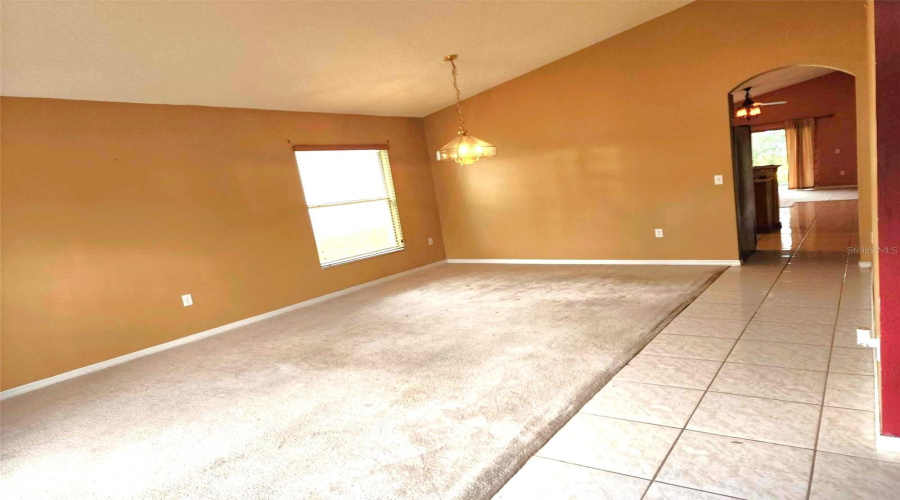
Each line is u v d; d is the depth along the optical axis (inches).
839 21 155.5
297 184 216.1
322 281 224.4
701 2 178.1
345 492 75.0
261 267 202.8
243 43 140.9
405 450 84.9
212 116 188.4
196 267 183.5
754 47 170.4
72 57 128.4
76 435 109.7
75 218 156.3
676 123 191.8
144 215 170.9
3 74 129.4
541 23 171.9
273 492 77.8
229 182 193.3
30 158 147.9
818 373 92.7
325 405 108.5
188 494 80.4
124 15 113.7
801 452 70.1
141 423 111.8
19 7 102.2
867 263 161.9
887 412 66.8
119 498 82.0
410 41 164.6
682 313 139.0
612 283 185.5
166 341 175.8
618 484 68.6
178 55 140.3
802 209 319.9
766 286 155.3
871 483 62.0
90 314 159.2
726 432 77.6
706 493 64.3
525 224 246.8
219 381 133.0
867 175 158.2
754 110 310.5
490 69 210.8
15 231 145.3
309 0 125.5
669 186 198.7
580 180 222.7
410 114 262.2
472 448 82.6
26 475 94.0
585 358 115.0
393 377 119.0
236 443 96.2
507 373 112.2
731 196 185.0
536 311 159.5
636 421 84.6
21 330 146.2
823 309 127.1
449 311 173.9
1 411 132.0
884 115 57.1
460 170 265.0
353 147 236.8
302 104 208.7
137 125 169.5
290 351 151.7
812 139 441.1
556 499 67.4
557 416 89.5
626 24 190.1
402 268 260.5
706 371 100.1
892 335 63.6
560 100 220.1
